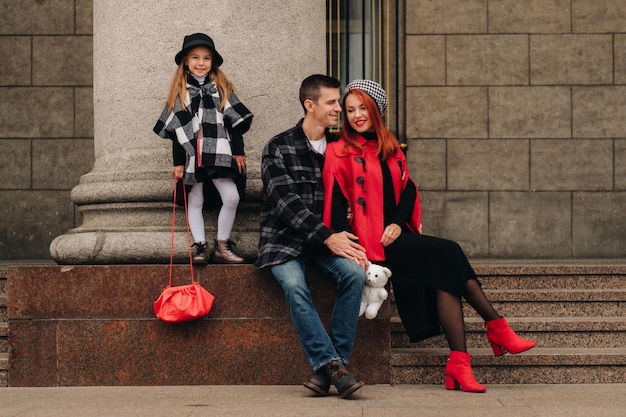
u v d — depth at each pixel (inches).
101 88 268.4
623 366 234.1
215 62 238.8
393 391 222.8
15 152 427.5
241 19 259.8
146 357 233.9
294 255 220.8
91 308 234.7
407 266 226.5
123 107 261.1
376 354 233.3
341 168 228.4
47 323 234.8
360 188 227.9
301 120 234.5
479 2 428.5
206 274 234.7
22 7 428.8
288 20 263.3
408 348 248.8
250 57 259.6
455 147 427.5
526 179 427.2
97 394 221.0
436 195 427.2
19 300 235.3
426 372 233.3
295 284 216.7
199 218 238.5
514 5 428.8
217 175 229.9
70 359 234.2
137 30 260.4
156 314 229.9
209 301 229.6
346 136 232.2
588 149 428.1
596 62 428.5
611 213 427.5
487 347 251.9
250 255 246.4
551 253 426.6
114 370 234.1
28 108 427.5
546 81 428.5
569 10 428.8
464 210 426.9
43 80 428.1
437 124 427.5
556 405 201.8
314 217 218.1
